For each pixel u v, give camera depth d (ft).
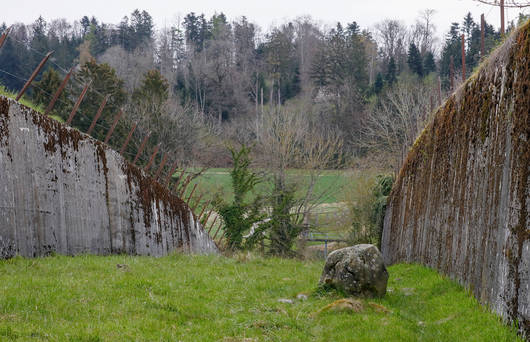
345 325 31.07
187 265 56.03
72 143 57.72
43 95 134.82
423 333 31.35
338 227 140.67
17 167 47.60
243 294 40.32
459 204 48.44
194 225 96.32
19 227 46.96
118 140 138.21
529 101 31.22
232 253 104.22
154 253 75.66
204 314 32.68
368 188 125.39
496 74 39.96
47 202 51.62
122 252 66.13
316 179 136.98
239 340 27.14
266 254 114.32
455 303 39.11
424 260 63.62
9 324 25.02
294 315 33.86
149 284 39.06
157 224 78.23
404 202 82.84
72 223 55.77
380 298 40.52
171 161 146.30
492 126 39.73
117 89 151.64
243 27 429.79
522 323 29.01
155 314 30.86
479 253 39.81
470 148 46.21
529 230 29.35
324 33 438.81
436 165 61.05
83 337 24.23
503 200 34.55
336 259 41.52
